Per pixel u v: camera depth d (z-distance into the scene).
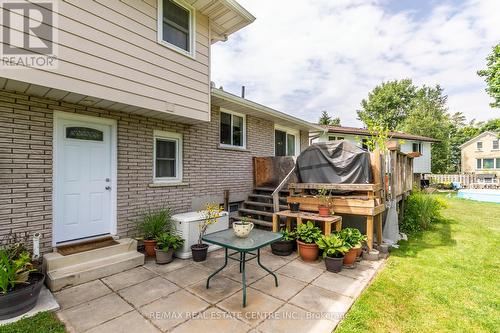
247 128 8.26
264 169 8.20
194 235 5.08
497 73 13.70
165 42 4.83
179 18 5.23
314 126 10.46
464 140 36.06
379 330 2.63
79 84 3.66
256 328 2.65
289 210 6.03
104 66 3.94
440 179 23.84
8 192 3.63
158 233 4.95
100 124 4.80
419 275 4.00
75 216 4.48
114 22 4.06
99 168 4.80
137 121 5.21
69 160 4.40
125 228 5.02
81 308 3.04
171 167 6.07
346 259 4.32
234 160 7.71
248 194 8.15
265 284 3.71
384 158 5.76
